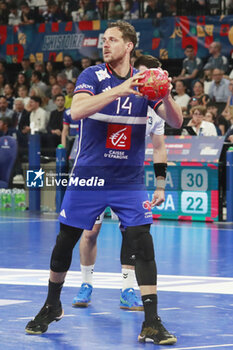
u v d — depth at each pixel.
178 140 22.70
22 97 34.09
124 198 7.87
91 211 7.93
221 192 21.97
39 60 35.34
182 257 14.36
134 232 7.78
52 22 35.28
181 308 9.38
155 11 33.31
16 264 13.30
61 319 8.70
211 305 9.58
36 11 36.75
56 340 7.57
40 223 21.31
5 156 26.70
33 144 25.45
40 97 31.05
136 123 7.82
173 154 22.45
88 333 7.94
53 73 34.78
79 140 8.02
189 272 12.46
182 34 31.41
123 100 7.70
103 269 12.73
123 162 7.88
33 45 35.50
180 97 29.22
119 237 17.84
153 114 8.96
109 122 7.75
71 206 7.96
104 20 33.66
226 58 30.20
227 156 21.66
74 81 33.50
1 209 26.36
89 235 9.32
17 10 37.72
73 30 34.34
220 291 10.64
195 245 16.34
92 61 34.41
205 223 21.66
